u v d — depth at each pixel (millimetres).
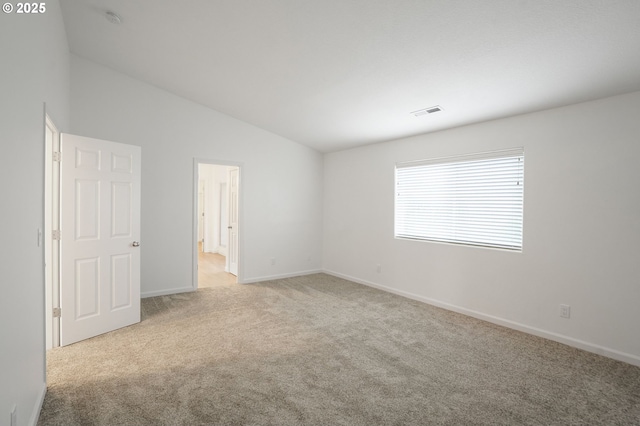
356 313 3975
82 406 2113
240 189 5336
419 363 2738
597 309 2953
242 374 2531
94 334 3217
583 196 3033
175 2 2693
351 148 5656
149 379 2447
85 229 3150
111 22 3160
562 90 2861
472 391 2332
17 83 1668
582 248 3041
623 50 2258
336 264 5977
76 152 3090
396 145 4883
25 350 1771
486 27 2289
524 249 3439
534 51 2428
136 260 3582
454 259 4094
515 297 3510
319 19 2578
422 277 4480
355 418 2027
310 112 4430
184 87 4422
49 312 2980
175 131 4727
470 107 3461
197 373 2541
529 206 3396
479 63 2693
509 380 2482
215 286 5191
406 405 2164
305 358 2807
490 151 3740
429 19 2330
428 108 3643
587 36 2184
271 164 5621
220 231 8891
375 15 2408
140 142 4477
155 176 4590
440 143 4273
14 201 1606
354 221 5594
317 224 6219
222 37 3076
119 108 4332
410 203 4715
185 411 2072
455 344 3115
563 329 3160
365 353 2912
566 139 3143
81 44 3764
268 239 5641
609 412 2109
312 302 4402
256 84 3920
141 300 4406
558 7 2004
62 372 2539
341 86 3559
